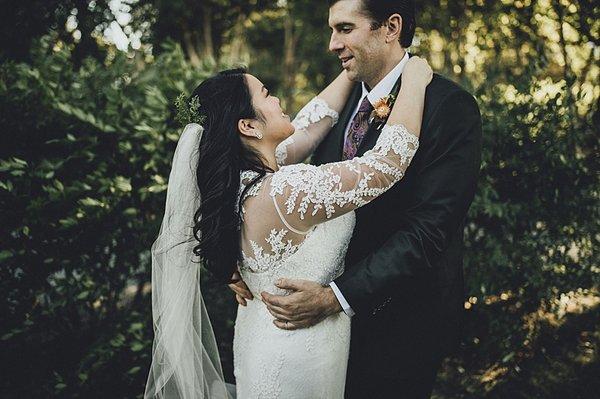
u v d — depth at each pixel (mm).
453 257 2215
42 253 2965
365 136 2141
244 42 7863
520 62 3803
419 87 1997
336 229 1997
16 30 4035
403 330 2146
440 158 1975
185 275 2066
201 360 2156
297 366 1919
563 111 3002
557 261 3094
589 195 3088
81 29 4488
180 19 6418
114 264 3172
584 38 3213
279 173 1866
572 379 3127
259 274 1934
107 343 3020
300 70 8297
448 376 3305
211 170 1922
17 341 3002
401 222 2061
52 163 2979
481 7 3949
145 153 3145
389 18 2088
